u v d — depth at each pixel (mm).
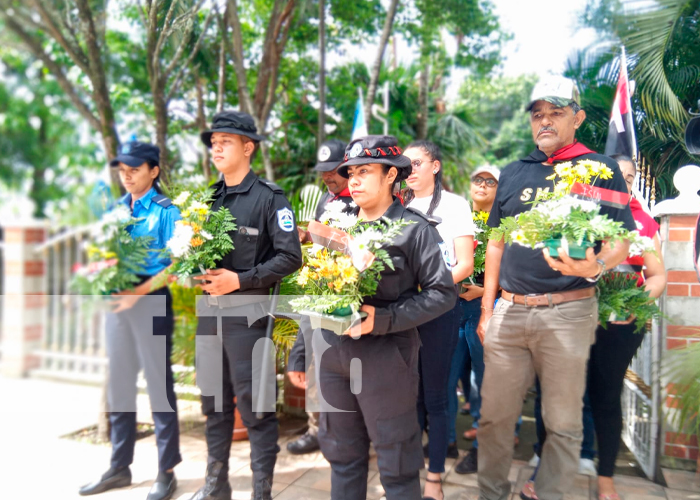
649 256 2367
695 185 2547
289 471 2760
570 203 1757
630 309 2195
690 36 3359
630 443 2785
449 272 1818
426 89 8383
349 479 1888
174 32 3809
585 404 2562
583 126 3809
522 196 2168
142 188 2420
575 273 1805
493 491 2227
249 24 6973
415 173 2559
